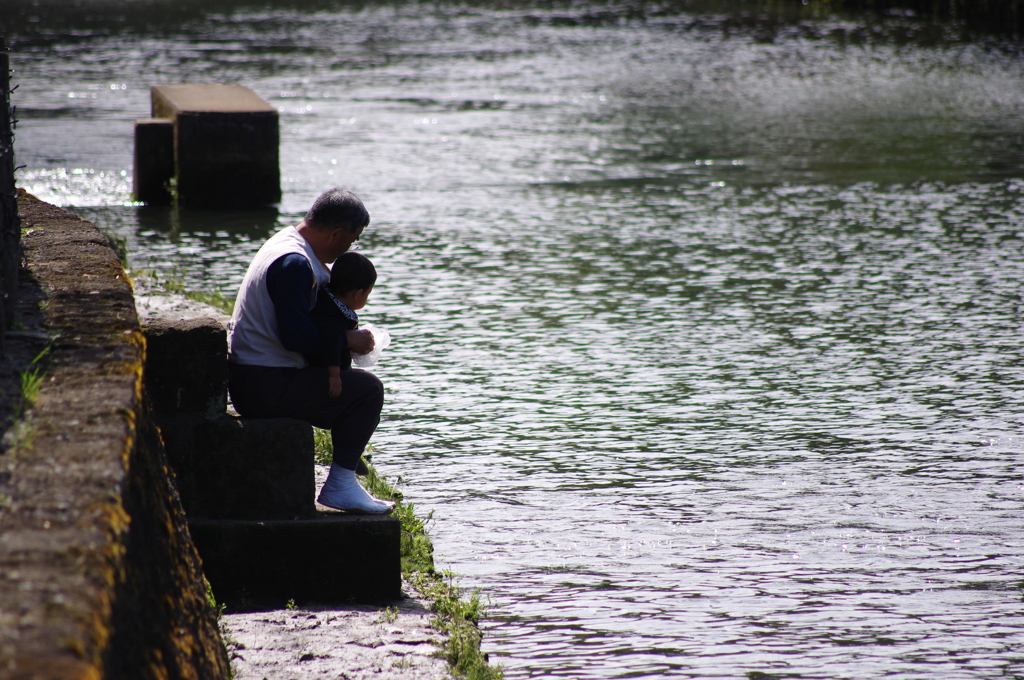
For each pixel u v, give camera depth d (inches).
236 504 789.2
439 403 1289.4
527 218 2295.8
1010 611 820.6
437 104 3782.0
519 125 3415.4
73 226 893.8
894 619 807.1
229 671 589.3
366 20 6555.1
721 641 772.6
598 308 1680.6
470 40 5708.7
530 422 1232.2
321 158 2891.2
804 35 5930.1
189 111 2375.7
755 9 7308.1
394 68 4658.0
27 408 507.8
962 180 2635.3
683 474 1090.7
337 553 787.4
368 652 700.0
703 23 6555.1
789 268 1907.0
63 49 4931.1
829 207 2381.9
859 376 1379.2
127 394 529.7
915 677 725.3
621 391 1328.7
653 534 958.4
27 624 341.7
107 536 402.6
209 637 560.4
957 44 5442.9
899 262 1937.7
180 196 2399.1
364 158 2906.0
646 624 797.2
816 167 2807.6
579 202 2443.4
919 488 1055.6
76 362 571.5
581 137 3225.9
